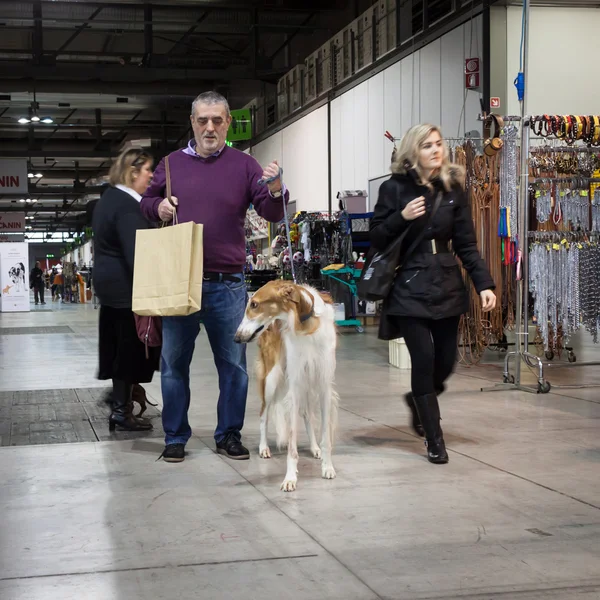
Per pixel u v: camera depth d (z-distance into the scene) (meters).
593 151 7.47
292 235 14.59
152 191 4.64
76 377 8.46
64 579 2.74
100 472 4.29
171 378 4.54
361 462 4.41
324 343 4.02
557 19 11.47
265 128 23.23
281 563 2.87
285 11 20.09
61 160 35.59
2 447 4.93
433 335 4.55
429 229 4.34
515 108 11.50
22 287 26.23
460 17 12.05
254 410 6.15
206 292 4.49
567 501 3.60
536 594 2.56
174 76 21.34
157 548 3.05
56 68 20.78
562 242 7.37
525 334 6.95
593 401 6.27
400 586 2.64
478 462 4.37
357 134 16.44
